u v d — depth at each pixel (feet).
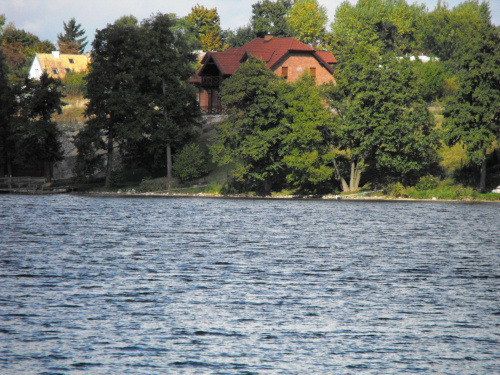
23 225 604.90
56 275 348.18
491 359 222.28
